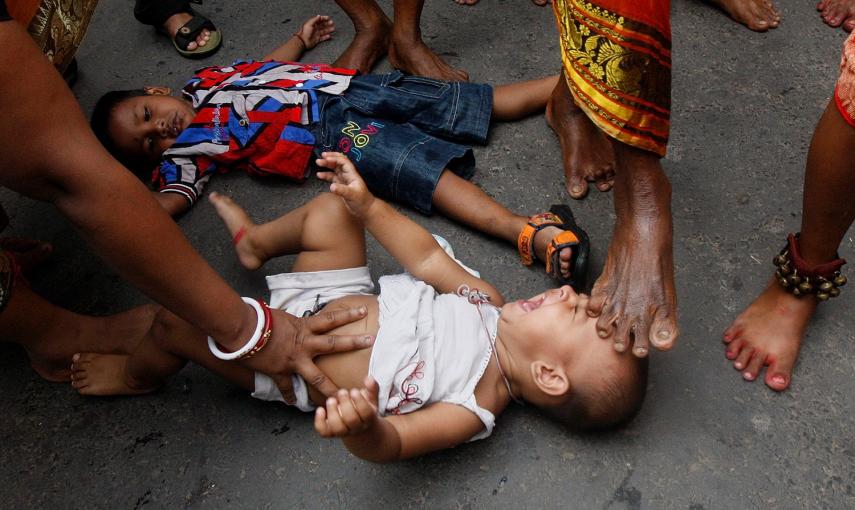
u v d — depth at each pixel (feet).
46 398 5.58
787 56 7.32
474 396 4.84
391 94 6.55
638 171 4.52
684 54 7.43
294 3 8.51
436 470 4.97
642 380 4.77
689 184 6.38
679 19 7.77
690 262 5.87
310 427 5.23
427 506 4.83
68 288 6.25
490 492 4.86
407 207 6.45
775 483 4.79
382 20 7.50
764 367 5.25
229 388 5.49
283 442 5.18
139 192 3.72
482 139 6.66
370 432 4.04
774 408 5.10
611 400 4.72
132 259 3.81
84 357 5.50
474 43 7.75
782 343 5.21
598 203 6.27
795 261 5.00
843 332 5.41
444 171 6.12
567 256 5.28
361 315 4.98
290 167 6.58
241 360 4.64
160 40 8.28
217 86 6.73
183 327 4.84
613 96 4.31
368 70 7.44
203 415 5.38
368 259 6.15
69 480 5.14
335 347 4.80
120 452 5.25
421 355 4.82
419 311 5.00
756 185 6.34
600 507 4.76
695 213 6.18
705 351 5.39
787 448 4.93
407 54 7.16
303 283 5.38
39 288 6.27
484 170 6.63
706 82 7.17
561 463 4.95
